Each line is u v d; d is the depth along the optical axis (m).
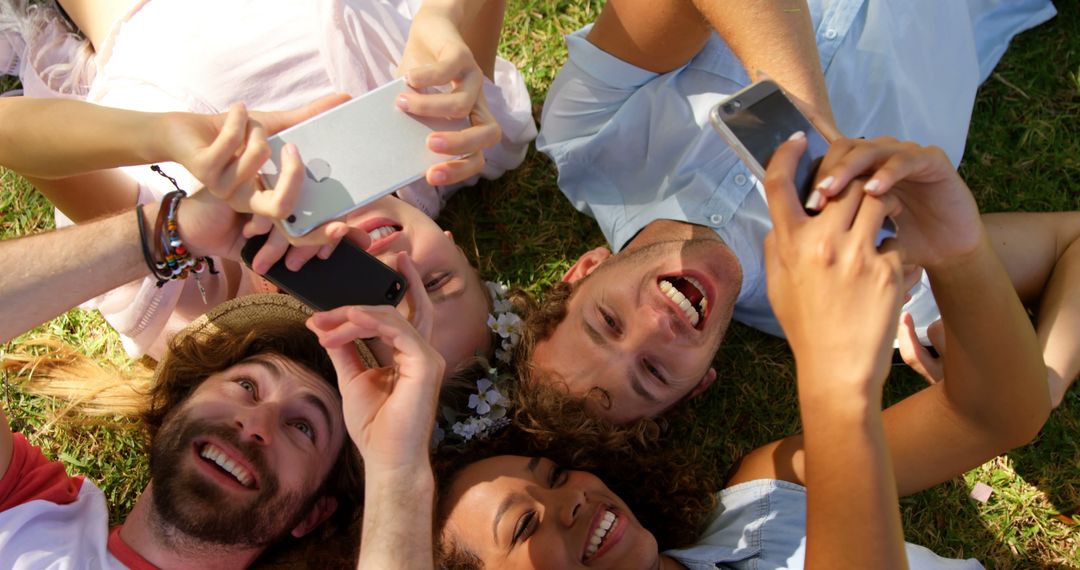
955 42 1.00
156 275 0.80
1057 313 0.95
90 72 1.04
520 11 1.17
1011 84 1.12
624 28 0.95
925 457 0.89
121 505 1.04
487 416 0.94
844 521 0.64
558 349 0.95
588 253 1.03
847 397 0.62
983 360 0.79
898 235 0.72
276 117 0.78
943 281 0.75
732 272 0.93
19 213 1.11
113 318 0.98
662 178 1.02
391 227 0.94
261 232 0.75
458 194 1.15
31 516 0.86
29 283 0.77
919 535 1.04
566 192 1.09
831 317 0.62
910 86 0.97
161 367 0.96
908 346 0.98
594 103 1.02
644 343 0.93
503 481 0.86
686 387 0.96
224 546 0.87
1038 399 0.82
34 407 1.06
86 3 1.01
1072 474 1.04
